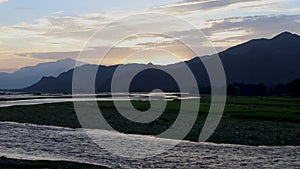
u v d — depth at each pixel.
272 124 65.50
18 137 53.03
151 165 35.50
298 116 73.44
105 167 33.66
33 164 34.00
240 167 34.72
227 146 46.53
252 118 73.88
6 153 40.75
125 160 37.62
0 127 64.56
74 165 34.00
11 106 105.00
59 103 117.88
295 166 34.81
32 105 109.12
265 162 36.81
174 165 35.62
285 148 45.00
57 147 44.94
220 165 35.69
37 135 55.31
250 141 49.88
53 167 33.22
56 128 64.25
